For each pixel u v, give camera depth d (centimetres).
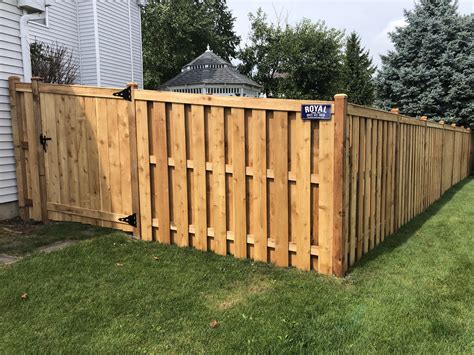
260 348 269
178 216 478
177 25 3008
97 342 273
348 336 286
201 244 465
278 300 340
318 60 3138
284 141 404
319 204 395
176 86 2144
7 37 573
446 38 1730
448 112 1706
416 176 686
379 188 504
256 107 414
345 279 388
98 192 534
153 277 382
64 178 556
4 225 553
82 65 1315
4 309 316
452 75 1695
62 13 1219
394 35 1869
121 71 1460
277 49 3262
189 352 264
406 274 408
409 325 303
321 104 380
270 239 426
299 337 283
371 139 467
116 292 348
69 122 541
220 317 310
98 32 1299
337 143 378
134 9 1562
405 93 1780
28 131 566
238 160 430
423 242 528
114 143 513
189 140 461
